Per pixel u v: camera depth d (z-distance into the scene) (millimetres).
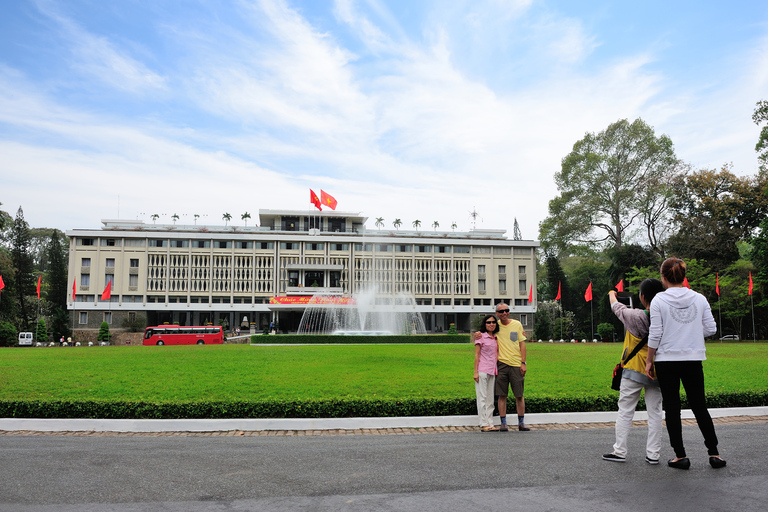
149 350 31016
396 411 10805
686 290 6691
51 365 19031
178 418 10508
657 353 6551
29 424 10203
